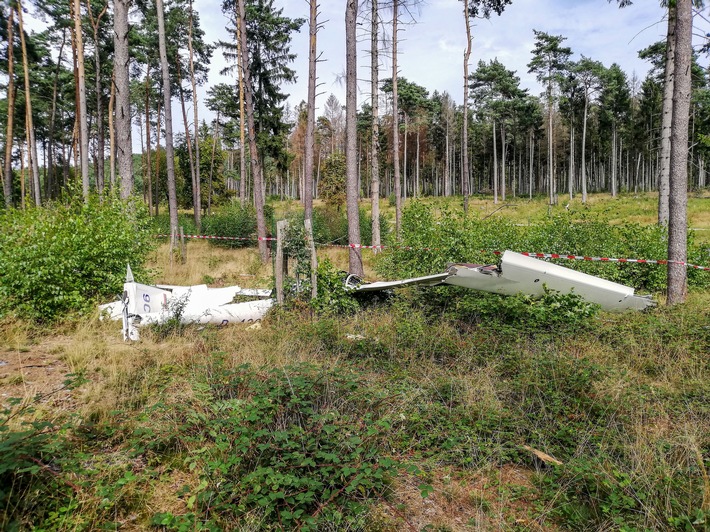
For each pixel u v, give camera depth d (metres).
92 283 8.17
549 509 3.12
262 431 3.27
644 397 4.48
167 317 7.07
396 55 18.02
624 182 67.56
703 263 9.91
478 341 6.18
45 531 2.68
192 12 26.80
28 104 25.02
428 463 3.64
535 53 40.78
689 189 44.78
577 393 4.68
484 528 2.94
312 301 7.62
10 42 23.03
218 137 45.81
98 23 23.64
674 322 6.72
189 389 4.58
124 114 11.97
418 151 55.97
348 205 11.22
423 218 10.99
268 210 24.94
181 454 3.67
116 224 8.74
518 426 4.14
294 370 4.50
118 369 5.32
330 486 3.13
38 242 7.50
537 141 62.81
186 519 2.80
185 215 39.84
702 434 3.85
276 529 2.80
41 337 6.77
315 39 11.41
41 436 3.18
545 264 7.20
